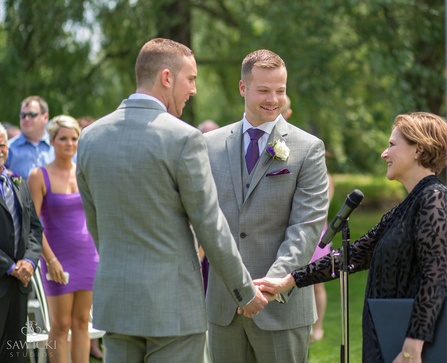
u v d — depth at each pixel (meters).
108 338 3.67
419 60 14.47
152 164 3.48
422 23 13.64
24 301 5.13
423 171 3.61
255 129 4.22
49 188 5.62
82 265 5.58
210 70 15.99
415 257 3.47
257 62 4.14
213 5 15.50
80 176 3.73
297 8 12.81
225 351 4.25
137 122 3.57
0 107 12.57
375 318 3.43
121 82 13.99
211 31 15.62
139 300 3.47
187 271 3.57
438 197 3.44
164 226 3.51
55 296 5.50
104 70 14.28
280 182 4.13
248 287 3.64
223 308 4.19
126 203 3.51
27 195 5.27
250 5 14.25
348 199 3.71
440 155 3.60
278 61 4.15
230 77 15.84
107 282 3.54
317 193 4.13
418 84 14.13
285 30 12.96
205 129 8.07
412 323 3.35
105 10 12.92
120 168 3.51
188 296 3.56
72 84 13.61
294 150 4.18
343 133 17.47
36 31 12.86
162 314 3.47
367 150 18.22
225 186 4.22
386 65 12.82
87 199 3.73
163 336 3.48
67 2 12.77
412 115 3.68
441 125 3.62
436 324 3.35
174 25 13.62
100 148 3.58
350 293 9.67
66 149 5.67
